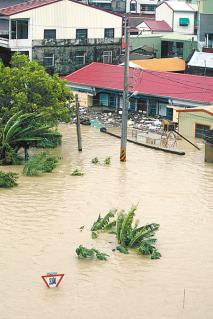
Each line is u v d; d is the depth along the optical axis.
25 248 27.41
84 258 26.53
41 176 39.47
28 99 45.16
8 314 21.81
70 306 22.50
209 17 77.12
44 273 24.98
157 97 57.94
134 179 39.03
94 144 49.03
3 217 31.28
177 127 53.75
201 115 50.72
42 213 32.06
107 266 25.84
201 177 39.97
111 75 64.06
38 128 42.94
